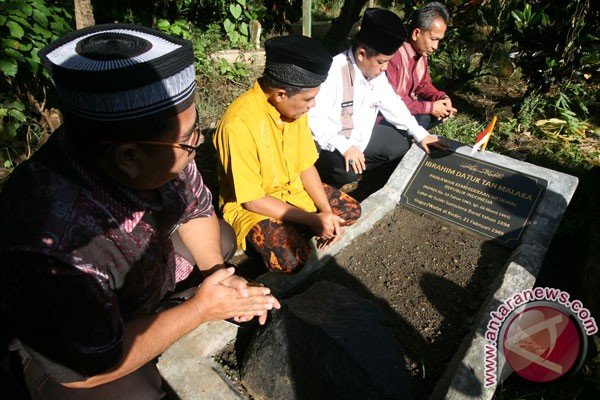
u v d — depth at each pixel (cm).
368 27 247
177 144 105
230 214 229
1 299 97
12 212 95
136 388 140
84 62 91
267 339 172
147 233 119
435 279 234
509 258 239
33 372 127
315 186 237
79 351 101
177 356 178
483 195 267
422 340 203
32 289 95
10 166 323
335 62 268
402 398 157
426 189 283
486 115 416
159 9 531
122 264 111
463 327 208
